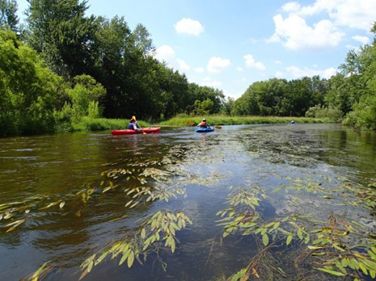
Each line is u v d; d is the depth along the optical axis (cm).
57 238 367
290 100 9025
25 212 456
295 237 357
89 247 343
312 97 9231
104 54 4369
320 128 3123
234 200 500
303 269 287
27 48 2133
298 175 691
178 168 772
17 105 2034
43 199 518
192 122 3625
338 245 334
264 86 9075
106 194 544
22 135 1933
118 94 4522
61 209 468
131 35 4916
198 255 319
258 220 411
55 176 688
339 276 275
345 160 907
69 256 323
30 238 368
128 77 4591
